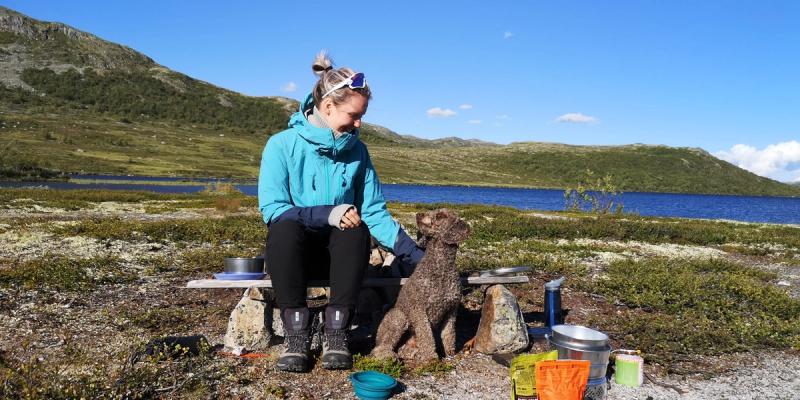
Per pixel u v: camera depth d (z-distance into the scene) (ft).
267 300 15.16
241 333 14.74
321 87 13.93
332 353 13.08
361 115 14.14
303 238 13.38
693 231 53.16
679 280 25.96
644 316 20.43
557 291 17.58
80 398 10.84
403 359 14.48
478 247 38.88
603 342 12.76
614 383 14.35
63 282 22.12
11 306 18.72
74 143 419.54
